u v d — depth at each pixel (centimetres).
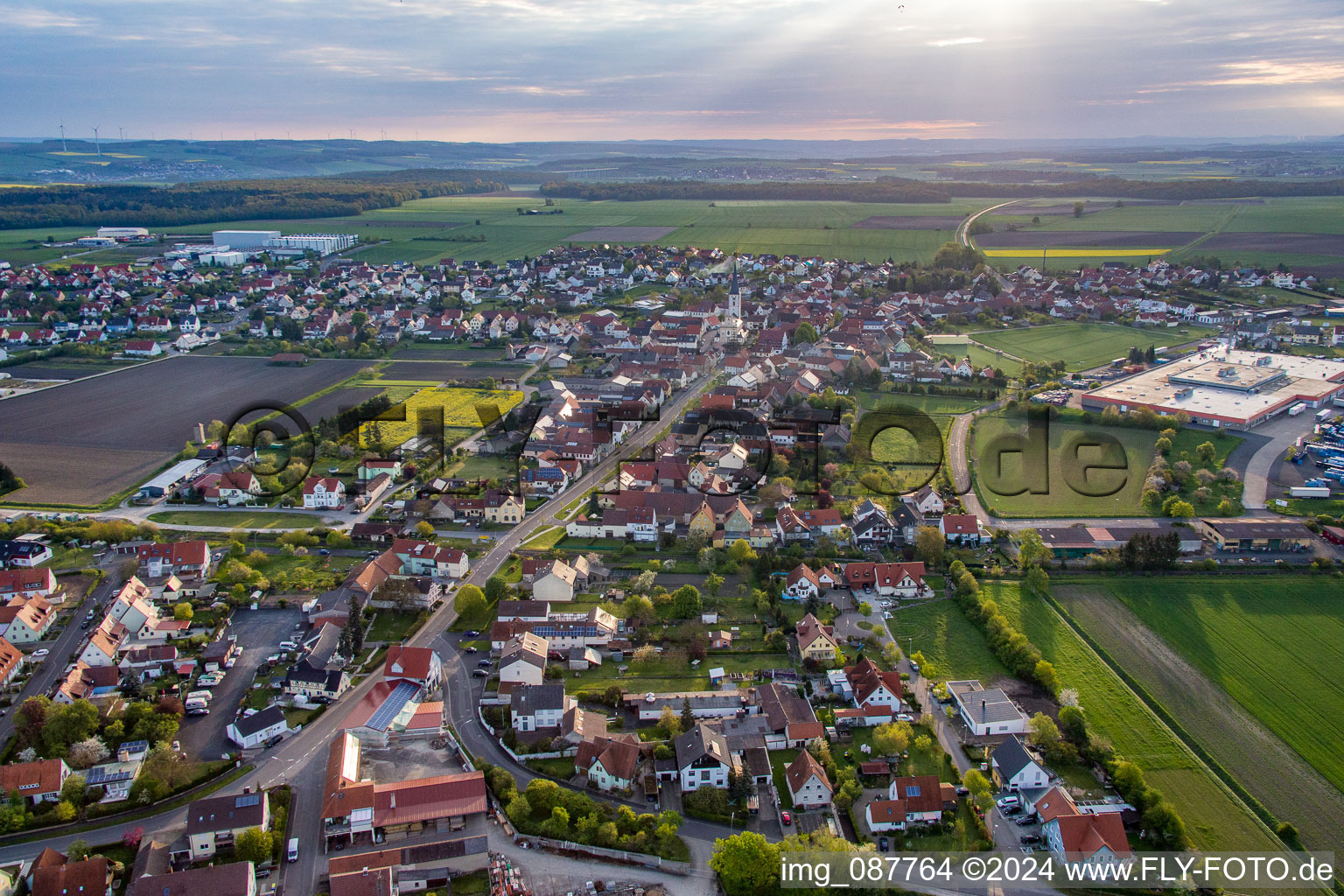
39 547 19000
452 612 17238
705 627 16575
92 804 11850
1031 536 18700
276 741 13275
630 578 18512
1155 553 18300
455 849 11044
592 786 12494
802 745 13275
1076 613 16812
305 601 17438
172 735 13325
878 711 13812
